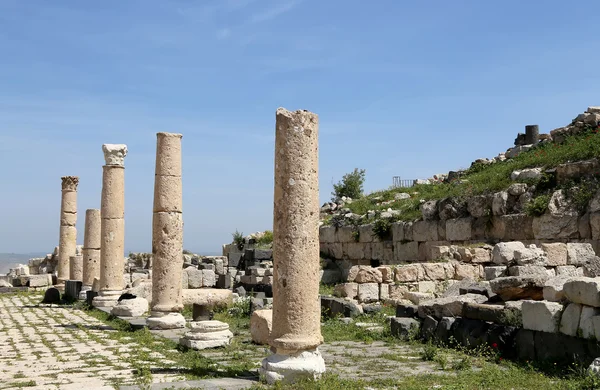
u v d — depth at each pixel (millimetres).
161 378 10641
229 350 13953
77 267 34344
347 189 53375
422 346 13914
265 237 41000
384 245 31234
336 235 34875
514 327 12180
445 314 14289
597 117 28953
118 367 12125
